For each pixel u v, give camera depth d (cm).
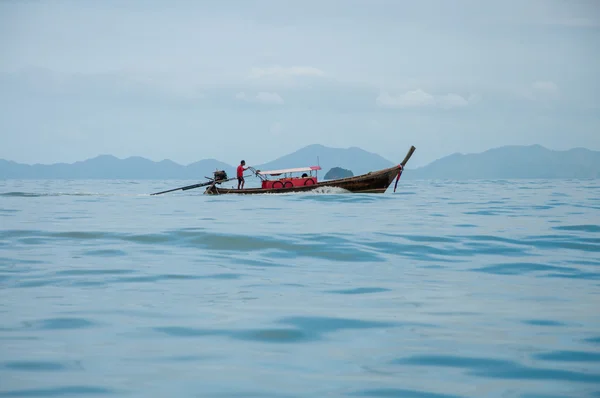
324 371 841
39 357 887
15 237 2369
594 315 1165
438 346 960
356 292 1384
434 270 1705
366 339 998
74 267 1705
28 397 730
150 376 812
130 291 1378
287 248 2094
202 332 1030
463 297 1333
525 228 2727
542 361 888
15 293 1351
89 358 884
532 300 1302
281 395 751
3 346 941
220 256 1930
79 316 1135
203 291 1384
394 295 1351
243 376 816
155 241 2253
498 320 1125
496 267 1756
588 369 853
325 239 2284
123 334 1015
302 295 1346
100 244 2186
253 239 2269
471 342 982
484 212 3741
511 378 816
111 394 745
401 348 949
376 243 2206
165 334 1016
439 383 797
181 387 773
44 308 1202
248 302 1269
